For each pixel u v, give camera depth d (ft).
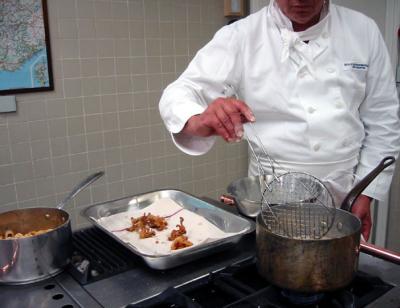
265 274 2.13
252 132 3.90
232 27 3.76
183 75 3.69
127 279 2.48
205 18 7.51
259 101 3.76
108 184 6.97
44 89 6.12
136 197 3.77
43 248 2.45
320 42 3.61
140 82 6.97
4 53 5.75
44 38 6.00
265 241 2.10
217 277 2.38
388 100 3.83
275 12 3.63
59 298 2.30
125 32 6.67
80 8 6.22
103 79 6.60
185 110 3.09
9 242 2.38
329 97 3.66
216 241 2.71
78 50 6.31
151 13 6.87
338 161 3.76
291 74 3.64
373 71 3.78
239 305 2.07
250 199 3.45
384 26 6.66
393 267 2.51
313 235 2.33
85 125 6.57
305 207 2.54
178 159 7.64
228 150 8.23
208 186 8.13
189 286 2.32
